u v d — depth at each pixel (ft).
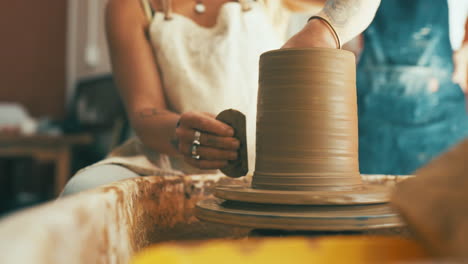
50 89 12.88
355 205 1.36
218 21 3.21
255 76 3.09
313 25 2.08
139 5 3.20
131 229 1.33
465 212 0.67
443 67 4.93
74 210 0.84
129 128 8.16
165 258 0.70
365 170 5.04
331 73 1.52
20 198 11.44
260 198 1.38
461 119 5.02
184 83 3.04
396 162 4.95
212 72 3.05
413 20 4.80
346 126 1.55
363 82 5.03
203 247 0.74
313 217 1.26
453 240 0.67
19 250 0.61
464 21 5.50
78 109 11.92
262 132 1.60
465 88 5.56
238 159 1.79
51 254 0.69
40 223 0.70
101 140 10.94
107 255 1.03
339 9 2.08
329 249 0.80
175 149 2.59
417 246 0.83
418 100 4.87
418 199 0.77
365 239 0.83
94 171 2.24
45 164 11.66
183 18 3.21
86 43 12.37
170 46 3.10
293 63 1.51
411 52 4.86
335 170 1.51
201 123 1.82
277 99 1.54
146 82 3.05
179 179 1.92
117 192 1.21
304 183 1.49
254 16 3.18
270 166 1.55
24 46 12.59
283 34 3.64
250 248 0.77
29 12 12.61
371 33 4.95
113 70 3.18
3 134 8.46
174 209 1.85
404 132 4.91
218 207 1.51
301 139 1.50
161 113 2.73
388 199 1.40
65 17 12.96
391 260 0.82
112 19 3.19
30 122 10.41
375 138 4.97
